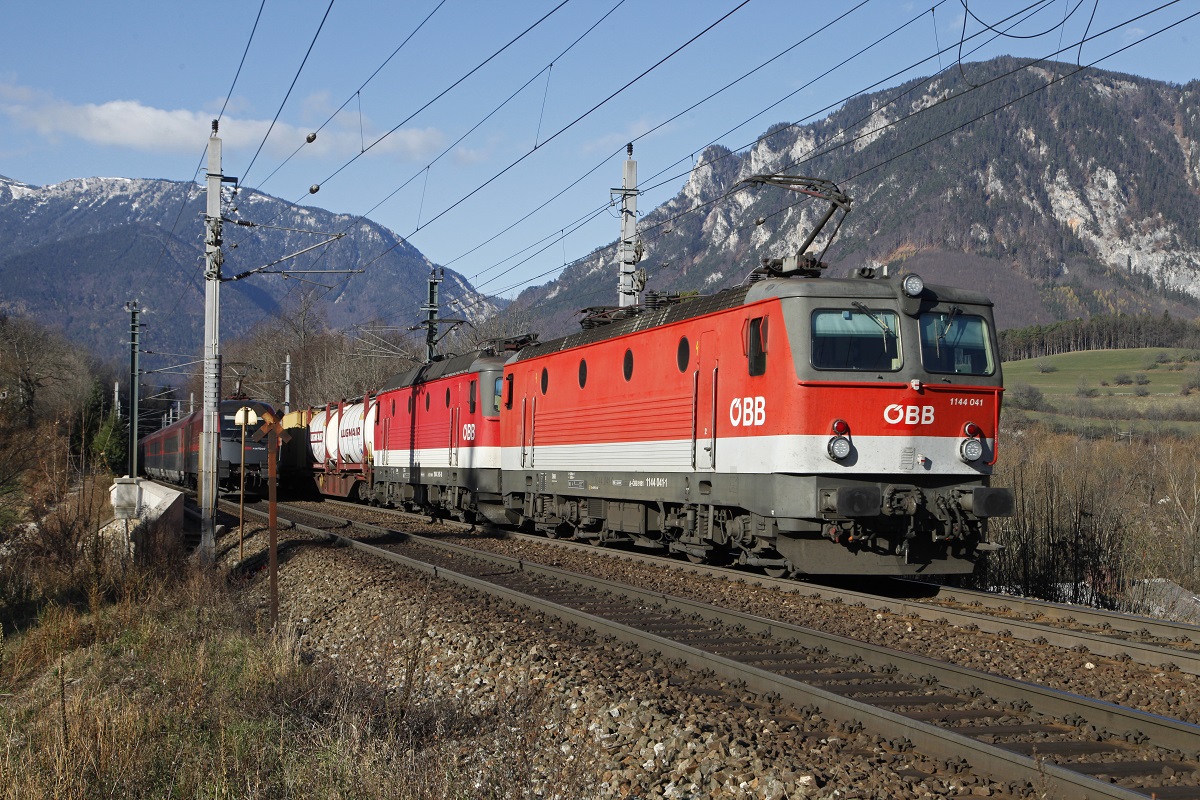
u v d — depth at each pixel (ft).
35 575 64.75
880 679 28.30
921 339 43.62
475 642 33.78
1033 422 162.81
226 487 132.77
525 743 23.71
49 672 40.65
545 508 71.41
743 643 33.73
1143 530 66.44
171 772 24.54
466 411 83.25
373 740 24.06
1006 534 57.16
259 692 30.91
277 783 23.36
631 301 77.10
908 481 43.34
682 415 51.65
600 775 21.84
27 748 26.81
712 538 50.49
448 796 21.18
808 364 42.65
